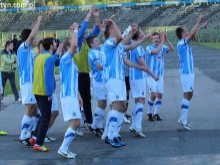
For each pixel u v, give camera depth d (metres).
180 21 72.00
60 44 9.22
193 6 73.44
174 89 17.69
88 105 10.24
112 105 8.93
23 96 9.37
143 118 12.01
